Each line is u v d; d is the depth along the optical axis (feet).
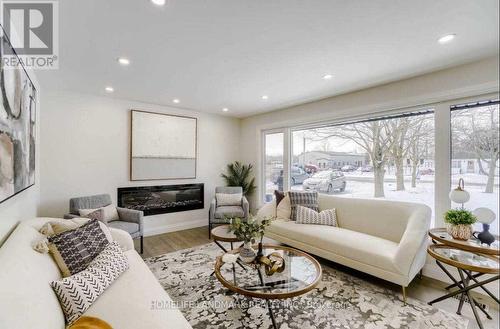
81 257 5.72
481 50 7.27
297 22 5.92
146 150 13.70
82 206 10.23
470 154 8.45
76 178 11.59
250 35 6.52
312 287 5.75
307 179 14.32
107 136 12.50
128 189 13.16
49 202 10.88
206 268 9.23
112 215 10.78
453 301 7.19
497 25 5.99
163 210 14.43
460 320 6.30
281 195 12.37
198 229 15.17
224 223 13.39
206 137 16.26
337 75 9.34
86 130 11.87
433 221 9.27
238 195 14.78
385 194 10.93
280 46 7.13
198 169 15.89
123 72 9.05
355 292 7.60
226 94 11.93
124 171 13.07
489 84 7.66
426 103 9.20
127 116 13.14
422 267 8.33
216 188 15.48
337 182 12.82
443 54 7.55
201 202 15.99
